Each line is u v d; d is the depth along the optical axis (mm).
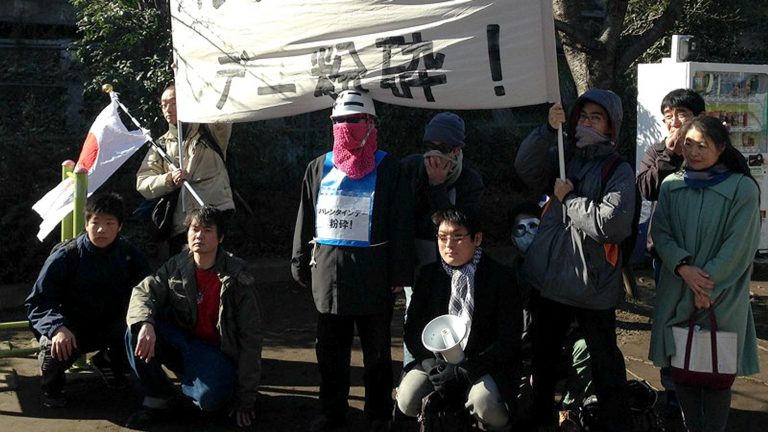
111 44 7711
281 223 8148
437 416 3936
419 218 4496
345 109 4074
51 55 8789
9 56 8672
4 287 6715
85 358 5230
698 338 3959
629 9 8734
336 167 4223
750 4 9422
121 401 4809
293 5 4293
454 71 4035
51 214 5215
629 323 6336
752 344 4125
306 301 7000
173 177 4859
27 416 4543
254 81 4426
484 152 9703
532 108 10641
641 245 7855
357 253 4160
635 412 4230
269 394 4969
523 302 4348
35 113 8273
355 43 4180
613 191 3854
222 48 4500
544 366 4207
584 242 3961
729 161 4035
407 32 4078
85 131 8211
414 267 4211
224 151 5195
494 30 3979
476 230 4074
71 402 4770
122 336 4789
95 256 4633
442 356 4008
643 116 7809
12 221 6973
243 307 4453
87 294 4672
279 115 4426
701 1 8812
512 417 4031
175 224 5070
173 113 5102
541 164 4188
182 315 4512
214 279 4480
